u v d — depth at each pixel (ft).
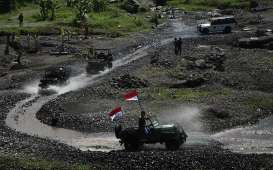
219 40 579.07
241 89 360.48
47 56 528.22
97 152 220.02
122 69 447.83
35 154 209.97
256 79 377.50
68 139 259.60
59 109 317.83
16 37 604.90
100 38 634.02
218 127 277.23
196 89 358.84
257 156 208.64
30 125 290.15
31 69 467.11
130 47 572.92
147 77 398.21
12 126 287.69
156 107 313.32
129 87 370.94
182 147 237.86
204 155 209.97
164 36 644.69
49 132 274.57
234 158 204.64
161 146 240.73
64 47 567.18
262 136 259.60
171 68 423.64
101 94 352.90
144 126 232.94
